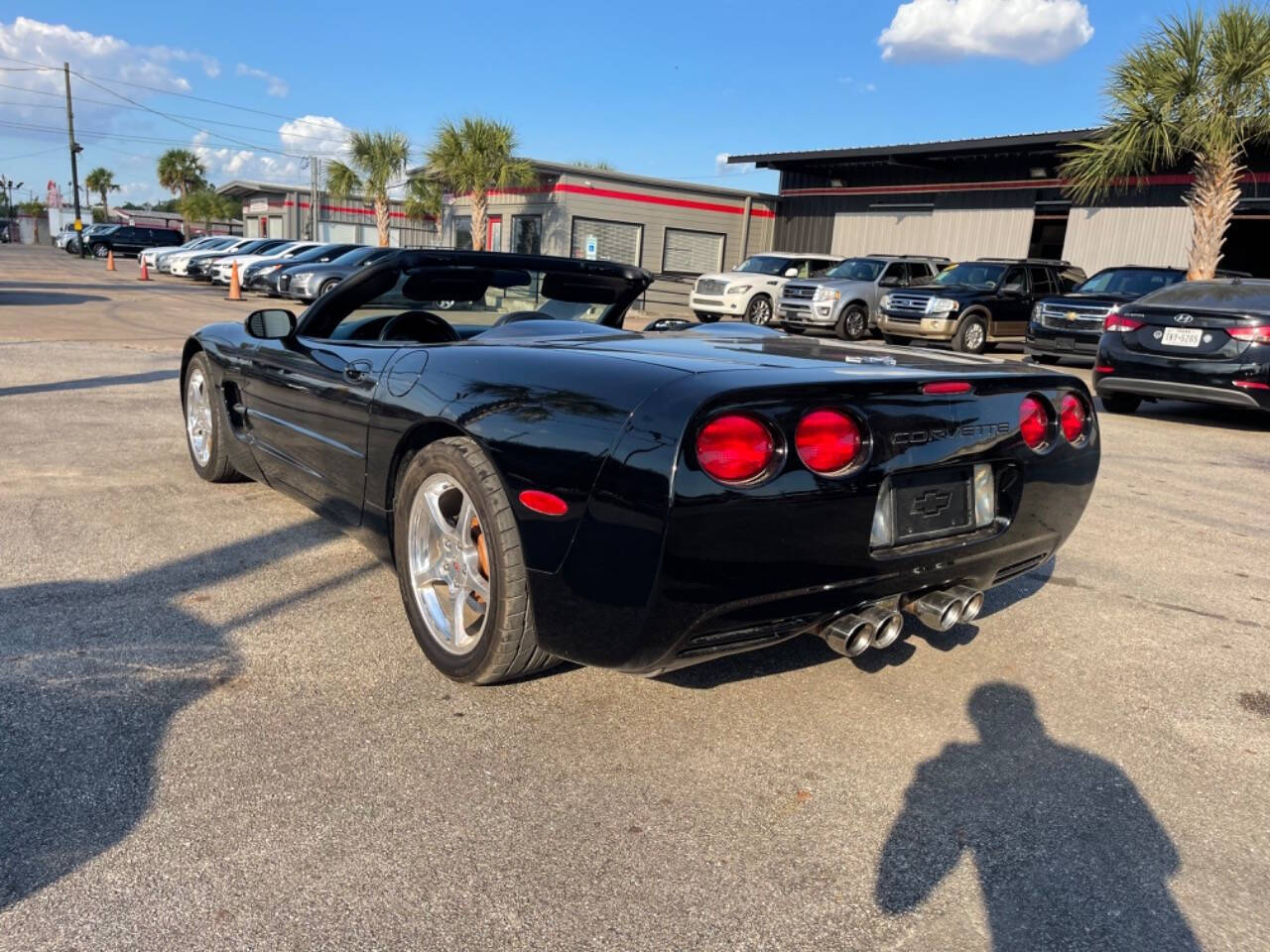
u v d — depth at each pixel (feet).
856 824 7.12
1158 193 64.54
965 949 5.86
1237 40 40.45
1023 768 8.05
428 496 8.93
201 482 15.78
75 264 121.08
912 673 9.82
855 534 7.59
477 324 13.17
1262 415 29.09
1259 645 10.98
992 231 75.25
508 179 82.89
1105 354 28.27
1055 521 9.43
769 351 9.19
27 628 9.77
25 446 17.74
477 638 8.58
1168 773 8.06
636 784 7.51
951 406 8.16
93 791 7.02
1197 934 6.07
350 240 144.66
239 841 6.55
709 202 91.86
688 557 6.90
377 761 7.64
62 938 5.57
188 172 244.22
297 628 10.13
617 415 7.23
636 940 5.80
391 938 5.71
